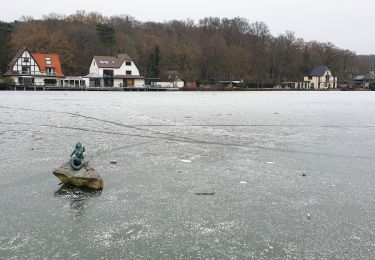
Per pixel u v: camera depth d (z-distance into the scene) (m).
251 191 8.42
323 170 10.27
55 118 20.95
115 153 11.93
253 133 16.39
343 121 21.42
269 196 8.12
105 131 16.33
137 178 9.26
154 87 90.19
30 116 21.83
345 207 7.53
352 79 142.38
